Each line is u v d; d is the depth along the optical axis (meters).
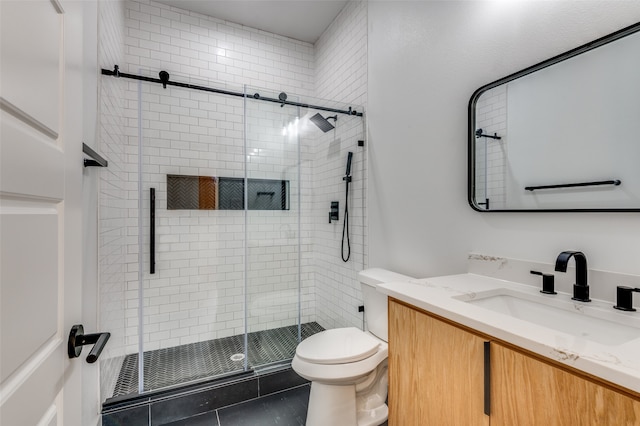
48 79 0.62
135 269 2.50
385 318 1.71
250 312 2.84
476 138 1.46
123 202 2.36
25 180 0.52
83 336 0.75
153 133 2.54
